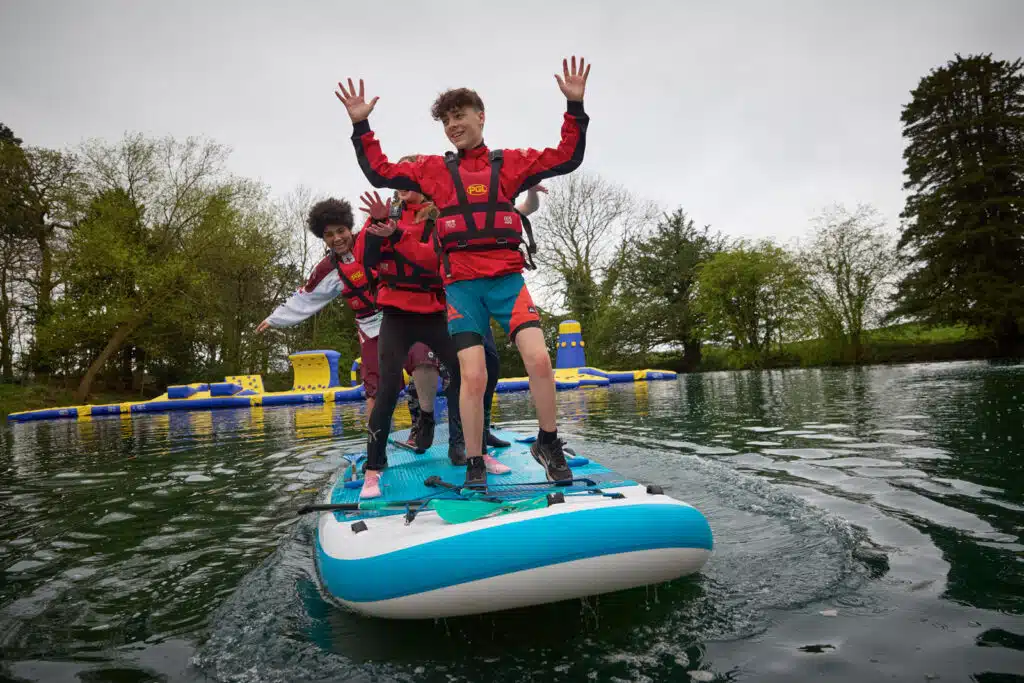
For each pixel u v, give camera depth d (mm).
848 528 2734
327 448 6531
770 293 30031
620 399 12078
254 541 3107
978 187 28312
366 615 2113
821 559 2379
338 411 13000
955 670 1582
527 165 2850
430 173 2887
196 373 28594
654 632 1880
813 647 1735
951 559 2305
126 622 2170
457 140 2932
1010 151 28328
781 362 29859
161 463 6051
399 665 1767
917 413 6723
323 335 30781
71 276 22969
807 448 4883
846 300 28391
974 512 2857
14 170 23641
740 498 3355
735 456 4707
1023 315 25625
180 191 24984
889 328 28719
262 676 1742
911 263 28875
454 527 2125
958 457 4121
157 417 14242
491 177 2830
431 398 4027
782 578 2219
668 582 2232
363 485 3207
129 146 24359
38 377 26016
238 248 25531
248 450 6719
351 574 2150
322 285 4621
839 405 8336
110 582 2596
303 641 1952
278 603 2270
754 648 1749
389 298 3373
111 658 1897
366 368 4484
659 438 5977
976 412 6449
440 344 3518
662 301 34688
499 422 8336
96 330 23141
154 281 22891
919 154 30219
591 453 5109
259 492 4336
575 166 2828
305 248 30359
